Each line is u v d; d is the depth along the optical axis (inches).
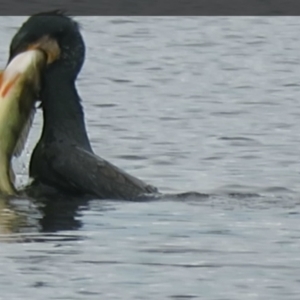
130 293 1403.8
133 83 3134.8
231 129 2485.2
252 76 3299.7
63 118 1745.8
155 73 3312.0
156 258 1524.4
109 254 1535.4
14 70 1739.7
